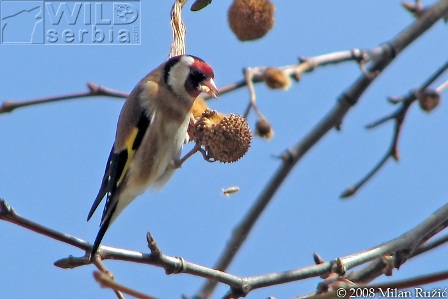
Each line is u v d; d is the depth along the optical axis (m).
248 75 7.92
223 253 8.48
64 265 6.88
